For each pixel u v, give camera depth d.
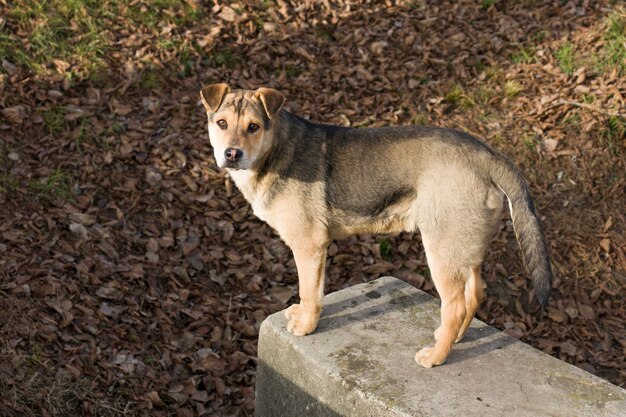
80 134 6.99
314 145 4.27
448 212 3.99
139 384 5.25
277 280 6.42
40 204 6.37
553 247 6.92
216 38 8.23
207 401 5.38
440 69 8.45
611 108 7.90
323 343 4.54
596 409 4.06
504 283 6.62
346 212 4.24
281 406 4.79
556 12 9.26
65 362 5.11
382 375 4.29
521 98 8.13
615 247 7.00
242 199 6.94
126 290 5.91
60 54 7.64
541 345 6.20
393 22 8.91
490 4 9.26
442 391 4.17
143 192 6.76
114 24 8.12
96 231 6.27
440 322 4.77
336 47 8.54
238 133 4.05
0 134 6.74
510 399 4.12
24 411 4.70
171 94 7.68
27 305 5.39
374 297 5.02
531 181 7.39
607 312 6.56
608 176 7.52
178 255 6.38
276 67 8.20
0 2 7.82
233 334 5.93
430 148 4.09
